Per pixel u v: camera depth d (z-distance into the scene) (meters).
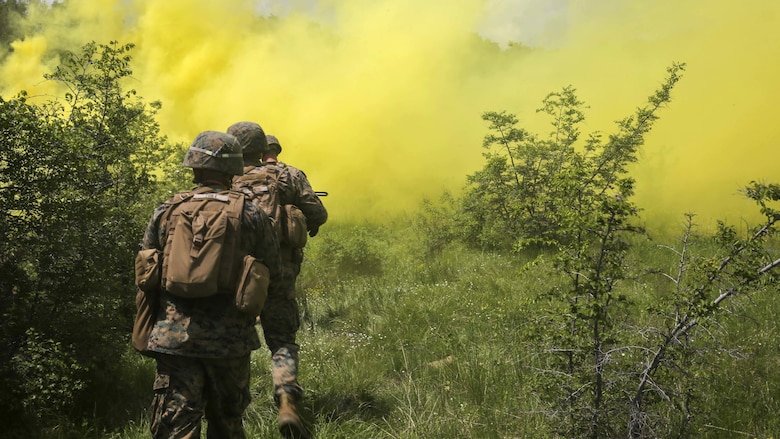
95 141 5.15
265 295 3.31
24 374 4.22
